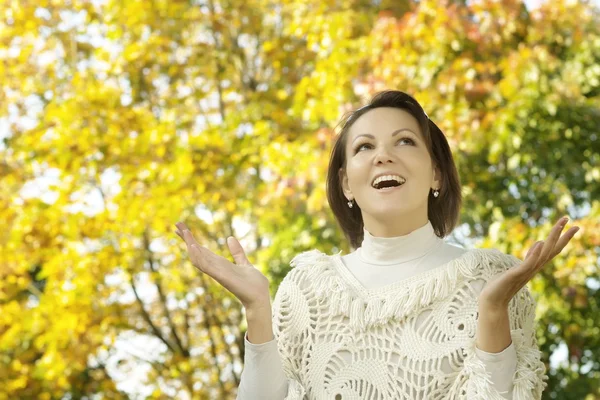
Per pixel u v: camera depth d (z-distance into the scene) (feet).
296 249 27.09
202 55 34.19
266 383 7.09
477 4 26.22
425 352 7.00
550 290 25.66
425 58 25.75
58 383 33.47
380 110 7.61
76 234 29.96
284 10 32.89
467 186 25.89
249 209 29.58
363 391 7.11
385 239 7.50
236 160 29.63
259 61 34.81
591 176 26.35
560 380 27.58
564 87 25.50
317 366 7.35
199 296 33.68
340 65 27.04
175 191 29.07
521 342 6.92
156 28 33.06
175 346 35.73
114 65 32.78
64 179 30.45
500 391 6.53
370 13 29.50
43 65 34.17
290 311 7.69
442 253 7.50
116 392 35.22
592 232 24.38
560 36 27.37
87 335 31.32
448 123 24.95
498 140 24.73
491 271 7.26
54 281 30.76
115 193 30.83
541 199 27.14
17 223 30.66
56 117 30.04
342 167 8.29
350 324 7.30
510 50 26.45
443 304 7.14
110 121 30.48
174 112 30.53
